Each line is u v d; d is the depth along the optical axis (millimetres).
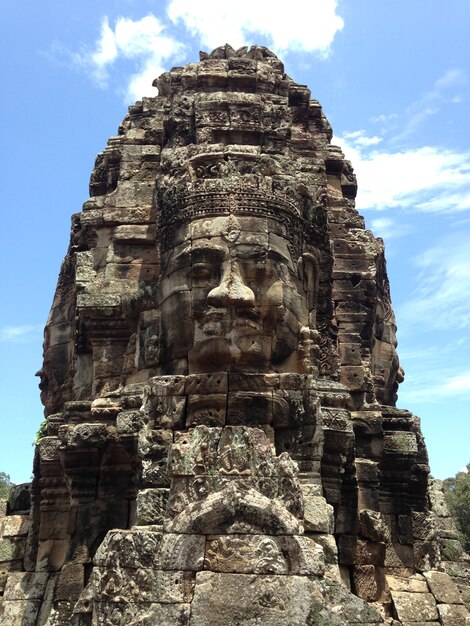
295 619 6137
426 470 11523
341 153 12430
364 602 6766
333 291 11602
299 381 8344
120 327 9961
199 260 8586
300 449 8227
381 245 13312
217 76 10547
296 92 11930
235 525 6504
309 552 6438
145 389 8492
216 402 8234
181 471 6867
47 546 9867
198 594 6254
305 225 9719
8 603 9500
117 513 9047
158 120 11367
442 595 9898
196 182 8953
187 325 8648
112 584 6805
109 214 10594
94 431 9195
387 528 9742
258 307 8531
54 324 12523
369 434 10477
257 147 9516
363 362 11250
